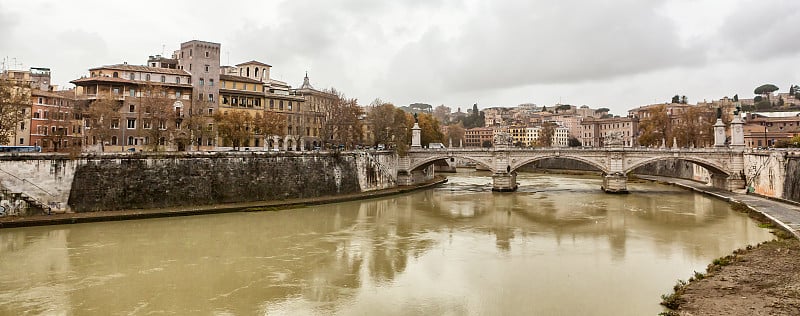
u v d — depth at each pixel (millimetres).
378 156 103250
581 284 39781
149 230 58906
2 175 60469
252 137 106875
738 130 95500
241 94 114312
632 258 47719
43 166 63156
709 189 99500
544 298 36625
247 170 79500
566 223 66812
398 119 146250
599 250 51125
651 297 36344
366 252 50250
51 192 63594
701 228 61531
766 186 81688
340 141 128250
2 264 44156
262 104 118562
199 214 69688
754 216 65812
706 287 36312
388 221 68062
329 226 63844
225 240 54594
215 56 110375
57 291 37594
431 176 133625
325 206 81812
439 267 44969
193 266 44469
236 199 77562
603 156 102750
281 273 42844
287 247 51938
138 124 91562
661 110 146125
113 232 57375
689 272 42688
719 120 98938
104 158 67375
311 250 50750
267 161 82062
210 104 109062
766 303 32219
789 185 71875
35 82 119375
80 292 37438
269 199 81375
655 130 144000
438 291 38406
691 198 91875
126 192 68188
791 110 177125
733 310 31312
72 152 66188
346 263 46156
